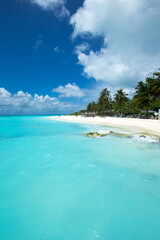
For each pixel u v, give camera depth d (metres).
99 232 2.57
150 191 3.95
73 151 7.89
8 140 11.02
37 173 5.12
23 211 3.13
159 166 5.66
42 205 3.35
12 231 2.61
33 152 7.75
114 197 3.67
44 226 2.72
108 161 6.28
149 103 37.44
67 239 2.42
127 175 4.92
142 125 18.45
